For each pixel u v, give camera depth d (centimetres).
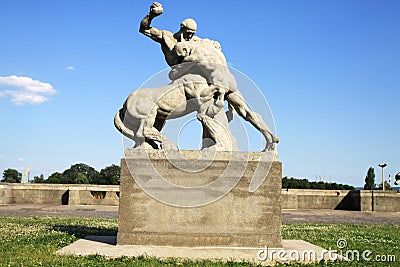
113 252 788
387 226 1723
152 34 977
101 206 2727
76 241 910
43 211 2233
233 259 759
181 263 726
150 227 838
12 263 703
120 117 941
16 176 6222
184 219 841
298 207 2902
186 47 938
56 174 5884
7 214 1983
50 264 699
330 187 4816
